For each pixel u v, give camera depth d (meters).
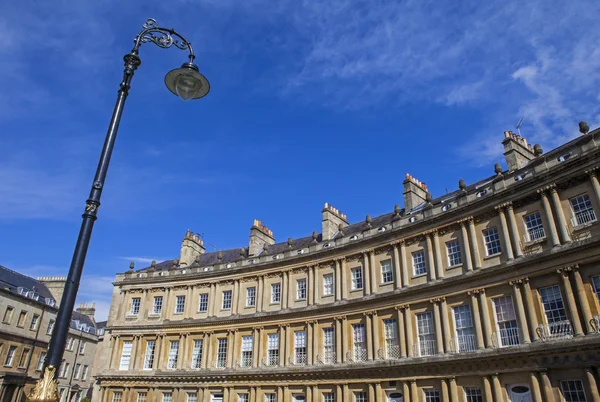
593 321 25.66
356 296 39.91
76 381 75.56
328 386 38.50
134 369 49.44
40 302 66.44
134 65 12.33
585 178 28.42
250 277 48.16
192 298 50.84
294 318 42.97
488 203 33.19
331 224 47.41
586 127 29.80
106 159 11.30
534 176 30.59
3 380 57.19
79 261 10.20
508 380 28.80
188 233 58.34
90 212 10.70
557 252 28.06
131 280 54.31
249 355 44.91
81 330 78.25
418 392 33.06
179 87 13.30
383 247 39.56
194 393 46.12
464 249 33.88
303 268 44.81
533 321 28.44
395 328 36.41
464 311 32.75
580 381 25.58
